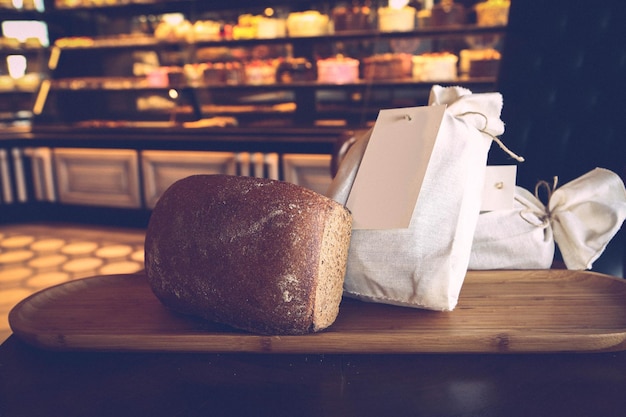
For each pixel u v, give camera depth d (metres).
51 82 4.03
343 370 0.60
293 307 0.61
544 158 1.38
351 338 0.62
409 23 3.24
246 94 3.72
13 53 3.98
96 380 0.59
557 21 1.35
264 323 0.62
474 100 0.75
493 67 3.08
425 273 0.68
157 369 0.61
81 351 0.65
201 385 0.57
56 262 3.03
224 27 3.71
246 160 3.25
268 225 0.61
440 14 3.14
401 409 0.52
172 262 0.66
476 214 0.74
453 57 3.17
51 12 3.99
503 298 0.75
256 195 0.62
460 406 0.52
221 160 3.31
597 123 1.32
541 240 0.85
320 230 0.62
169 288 0.67
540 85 1.38
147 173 3.54
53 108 4.07
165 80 3.81
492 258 0.86
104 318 0.70
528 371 0.59
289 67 3.53
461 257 0.70
